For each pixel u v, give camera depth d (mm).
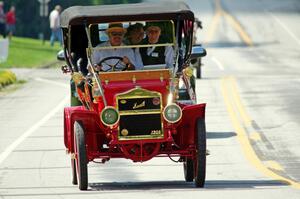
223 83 74062
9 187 32250
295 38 141000
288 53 116188
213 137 45031
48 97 66125
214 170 35750
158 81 30828
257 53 116875
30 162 38500
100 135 31312
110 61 31922
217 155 39688
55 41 143250
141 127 30297
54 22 128000
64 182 33188
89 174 35344
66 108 32688
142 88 30594
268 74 84625
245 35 146250
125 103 30297
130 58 32062
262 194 28906
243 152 40250
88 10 32719
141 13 31906
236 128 47938
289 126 48375
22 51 112062
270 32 150250
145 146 30469
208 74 85875
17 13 158000
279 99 61344
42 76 84500
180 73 32312
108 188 31328
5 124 51750
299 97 62344
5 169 36844
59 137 45906
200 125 30297
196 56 36750
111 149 31234
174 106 29812
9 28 129250
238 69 92438
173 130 30359
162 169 36125
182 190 30094
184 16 31969
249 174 34438
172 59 32188
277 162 37531
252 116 52938
